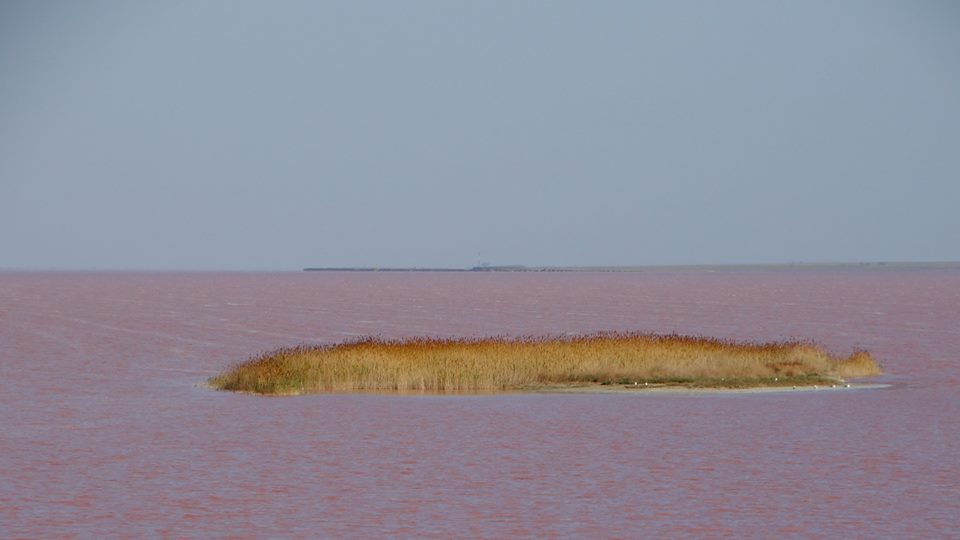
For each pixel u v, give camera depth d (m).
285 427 99.12
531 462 84.00
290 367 123.50
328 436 94.38
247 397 118.56
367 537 64.19
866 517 68.25
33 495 73.75
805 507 70.56
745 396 117.19
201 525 66.69
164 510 70.00
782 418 103.44
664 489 75.44
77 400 117.19
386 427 99.00
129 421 102.75
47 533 65.06
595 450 88.75
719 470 81.31
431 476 79.50
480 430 97.19
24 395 121.62
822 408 109.38
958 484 76.56
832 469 81.62
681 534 64.81
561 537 64.19
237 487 76.19
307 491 74.88
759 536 64.31
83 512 69.50
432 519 67.94
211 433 96.25
